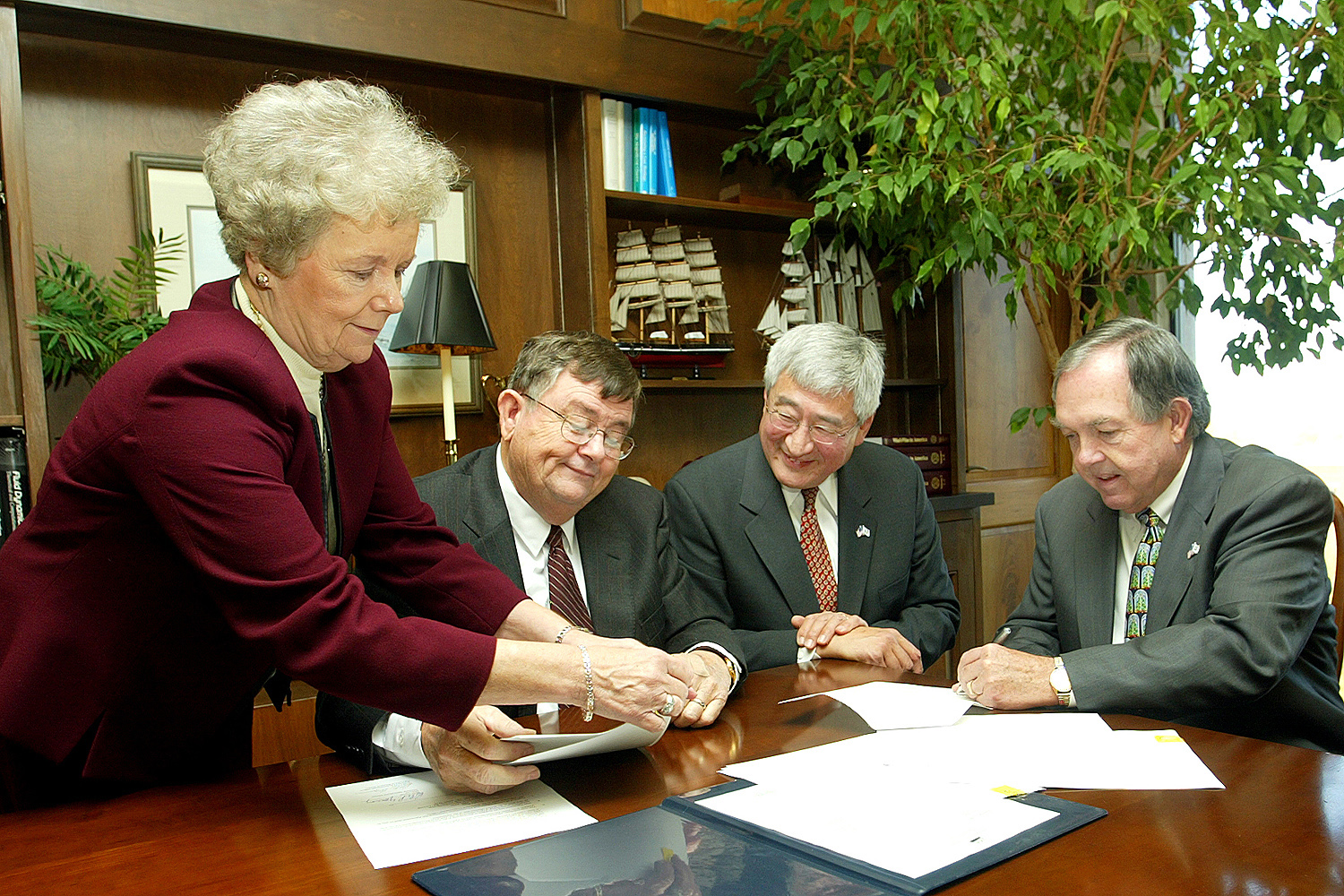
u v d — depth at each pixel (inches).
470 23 105.3
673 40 119.1
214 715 46.3
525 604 51.6
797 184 137.8
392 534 53.7
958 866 33.4
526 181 119.3
